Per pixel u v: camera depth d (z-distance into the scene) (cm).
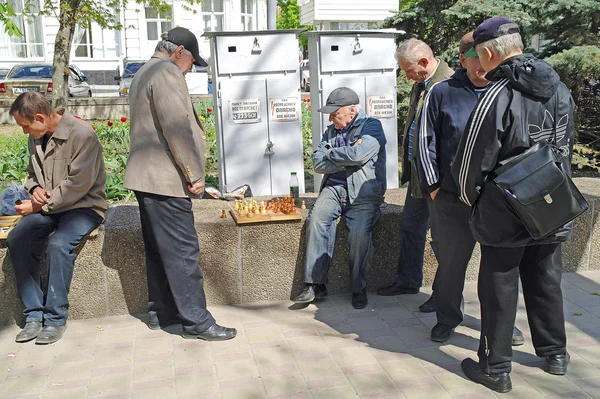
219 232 427
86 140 384
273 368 345
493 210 294
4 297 401
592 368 338
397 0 2419
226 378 335
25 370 347
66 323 403
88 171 384
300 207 473
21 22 2478
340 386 325
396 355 359
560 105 293
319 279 420
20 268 380
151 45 2506
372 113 580
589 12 678
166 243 367
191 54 373
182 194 362
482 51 297
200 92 2084
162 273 391
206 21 2525
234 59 551
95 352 367
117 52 2588
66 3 915
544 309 325
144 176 359
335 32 558
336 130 438
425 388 322
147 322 410
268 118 566
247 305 438
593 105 775
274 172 576
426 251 461
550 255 320
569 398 309
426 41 830
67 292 390
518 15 702
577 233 488
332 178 433
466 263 355
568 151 301
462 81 338
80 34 2548
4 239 390
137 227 415
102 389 326
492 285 308
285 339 381
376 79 575
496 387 316
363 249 419
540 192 279
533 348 362
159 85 350
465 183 299
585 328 389
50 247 379
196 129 369
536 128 287
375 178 420
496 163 292
